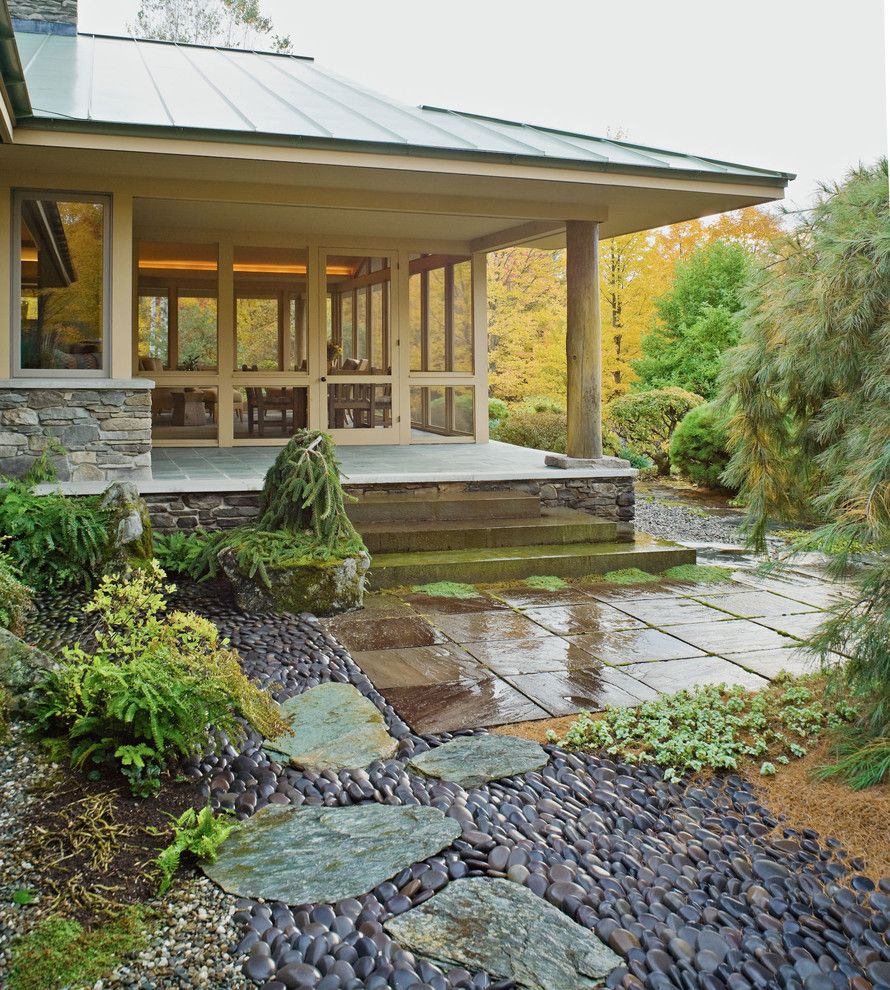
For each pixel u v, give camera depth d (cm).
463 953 263
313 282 1092
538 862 312
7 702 370
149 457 746
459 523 784
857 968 268
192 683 371
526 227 1001
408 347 1133
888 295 382
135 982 242
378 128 766
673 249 2105
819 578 758
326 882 292
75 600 559
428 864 306
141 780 341
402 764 386
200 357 1081
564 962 261
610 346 1977
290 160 688
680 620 620
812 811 357
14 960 246
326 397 1105
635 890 300
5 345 717
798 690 466
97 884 283
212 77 1023
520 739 412
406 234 1100
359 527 759
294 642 533
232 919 272
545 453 1025
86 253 738
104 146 645
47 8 1258
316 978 247
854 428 395
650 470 1564
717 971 263
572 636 577
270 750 391
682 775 388
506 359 2044
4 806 319
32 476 701
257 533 627
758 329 449
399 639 559
